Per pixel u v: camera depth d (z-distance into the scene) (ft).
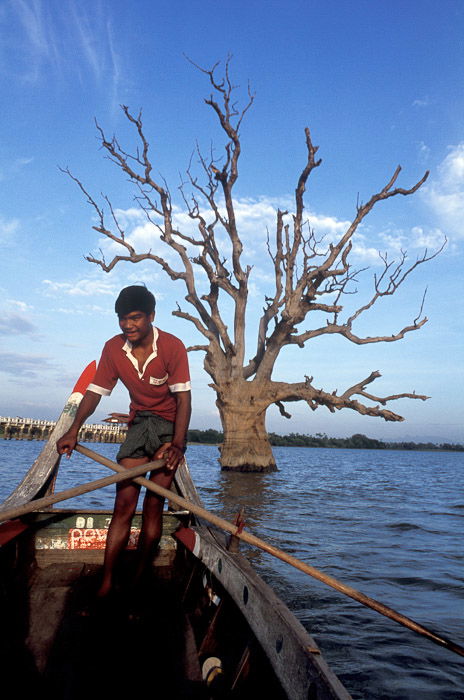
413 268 81.15
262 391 74.43
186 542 11.96
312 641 5.81
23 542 12.44
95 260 74.33
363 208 71.72
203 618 9.97
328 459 166.50
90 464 81.61
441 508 42.14
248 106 71.41
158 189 75.77
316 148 69.10
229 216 73.36
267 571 19.25
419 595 17.25
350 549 23.76
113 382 10.79
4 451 101.86
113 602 10.36
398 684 11.11
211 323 79.97
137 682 7.68
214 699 7.33
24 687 7.42
